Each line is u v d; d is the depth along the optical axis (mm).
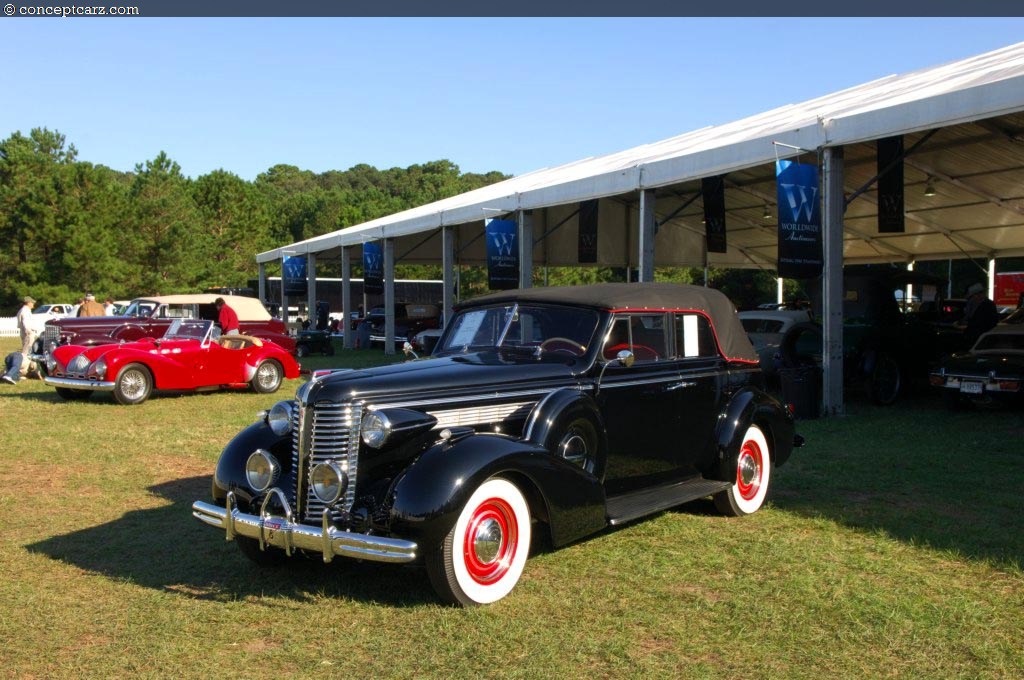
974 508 6422
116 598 4543
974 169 16125
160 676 3580
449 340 5961
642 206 14648
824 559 5137
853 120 10766
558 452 4793
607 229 26672
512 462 4320
